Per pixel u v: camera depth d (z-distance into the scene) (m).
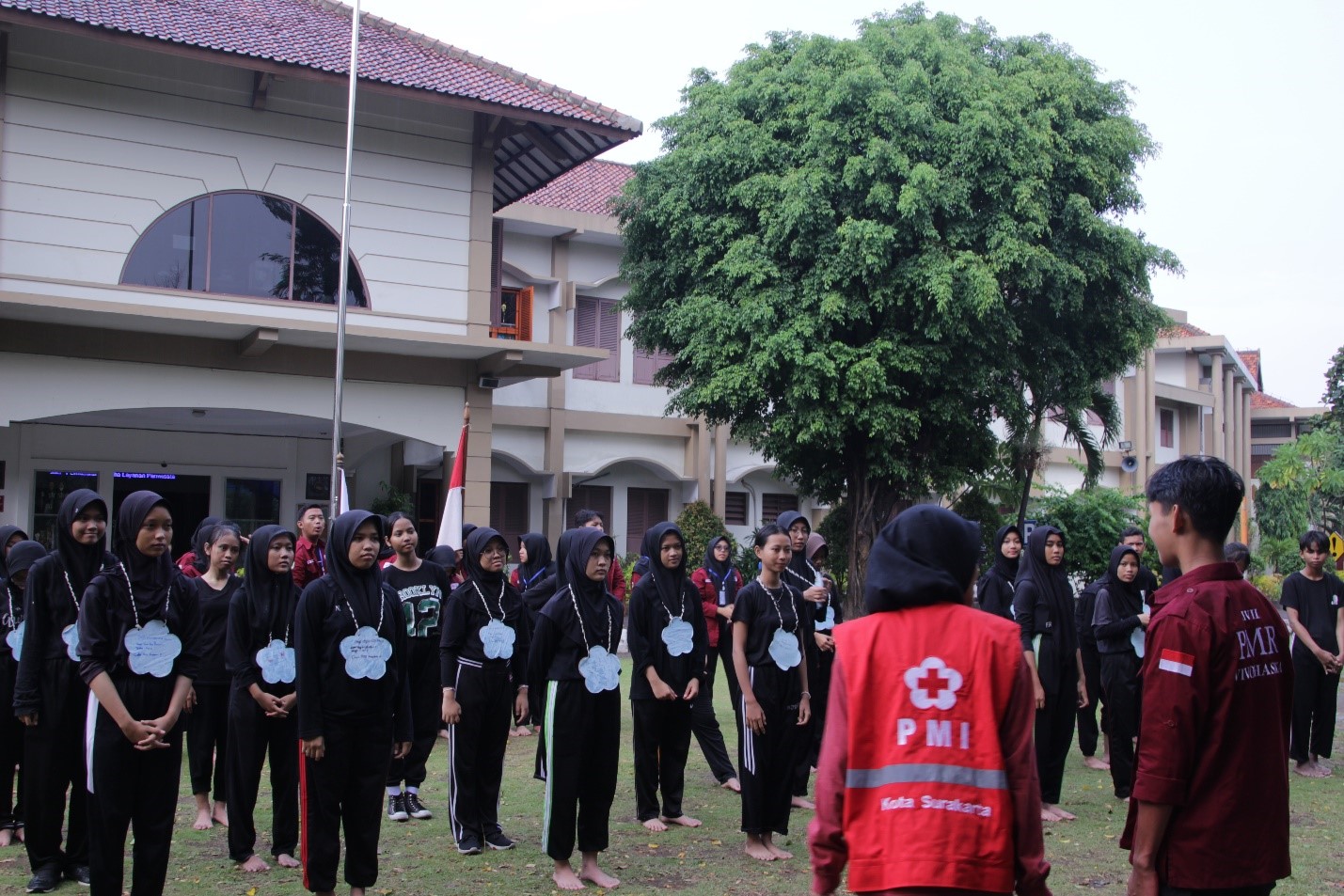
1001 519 19.92
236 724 6.35
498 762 6.75
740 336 15.89
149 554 5.28
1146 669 3.46
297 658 5.37
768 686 6.52
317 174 15.41
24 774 5.84
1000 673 2.99
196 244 14.66
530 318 19.97
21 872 6.16
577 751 5.95
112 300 13.96
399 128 15.95
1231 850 3.30
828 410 15.66
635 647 7.22
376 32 17.41
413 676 7.62
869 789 2.98
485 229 16.47
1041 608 7.45
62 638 5.79
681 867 6.32
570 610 6.05
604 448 22.19
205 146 14.71
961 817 2.88
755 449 17.81
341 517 5.57
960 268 14.84
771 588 6.65
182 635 5.35
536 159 18.12
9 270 13.52
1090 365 17.16
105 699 5.01
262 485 19.62
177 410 16.72
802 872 6.23
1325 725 9.18
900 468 16.31
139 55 14.33
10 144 13.59
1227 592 3.45
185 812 7.66
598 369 22.09
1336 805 7.95
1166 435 33.25
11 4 12.67
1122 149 16.16
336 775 5.38
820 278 15.32
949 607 3.08
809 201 15.05
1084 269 15.80
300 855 6.20
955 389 16.08
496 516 21.52
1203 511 3.52
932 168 14.75
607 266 22.14
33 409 13.79
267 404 15.15
